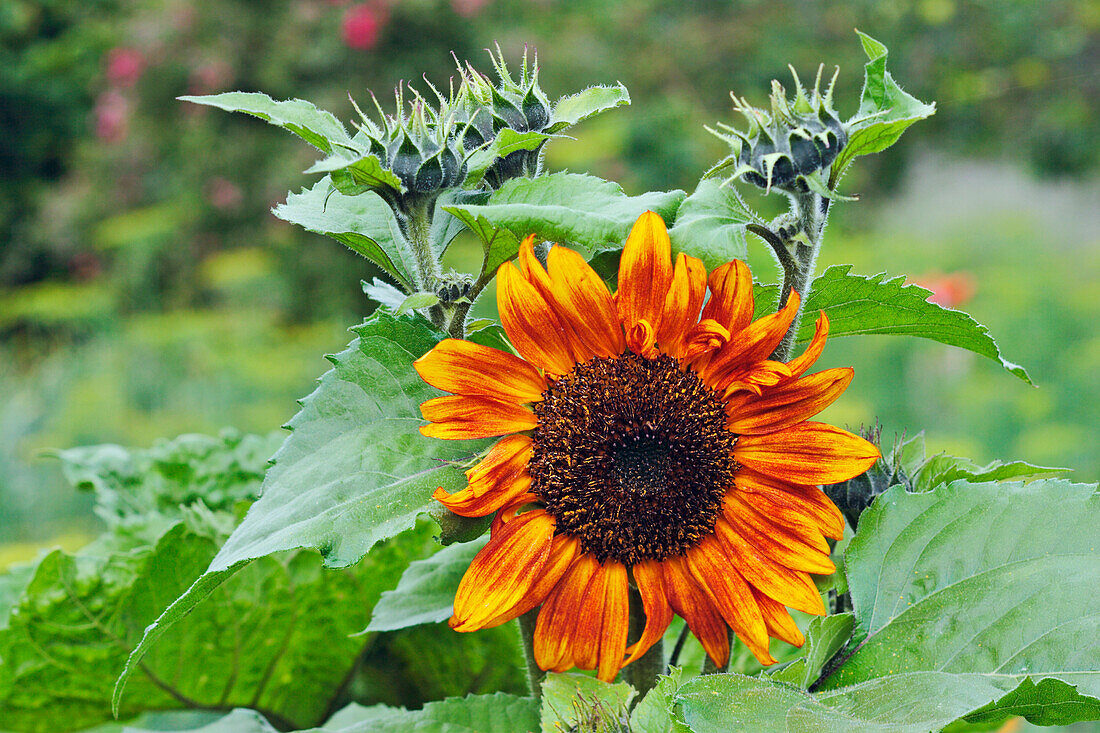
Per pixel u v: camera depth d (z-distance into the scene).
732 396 0.97
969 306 4.59
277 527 0.94
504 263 0.96
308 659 1.16
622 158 5.71
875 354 4.07
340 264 5.99
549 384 0.97
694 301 0.96
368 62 5.69
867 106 0.98
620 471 0.96
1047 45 7.06
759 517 0.96
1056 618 0.94
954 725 1.07
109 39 7.39
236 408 4.89
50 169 7.72
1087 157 7.02
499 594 0.95
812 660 0.95
